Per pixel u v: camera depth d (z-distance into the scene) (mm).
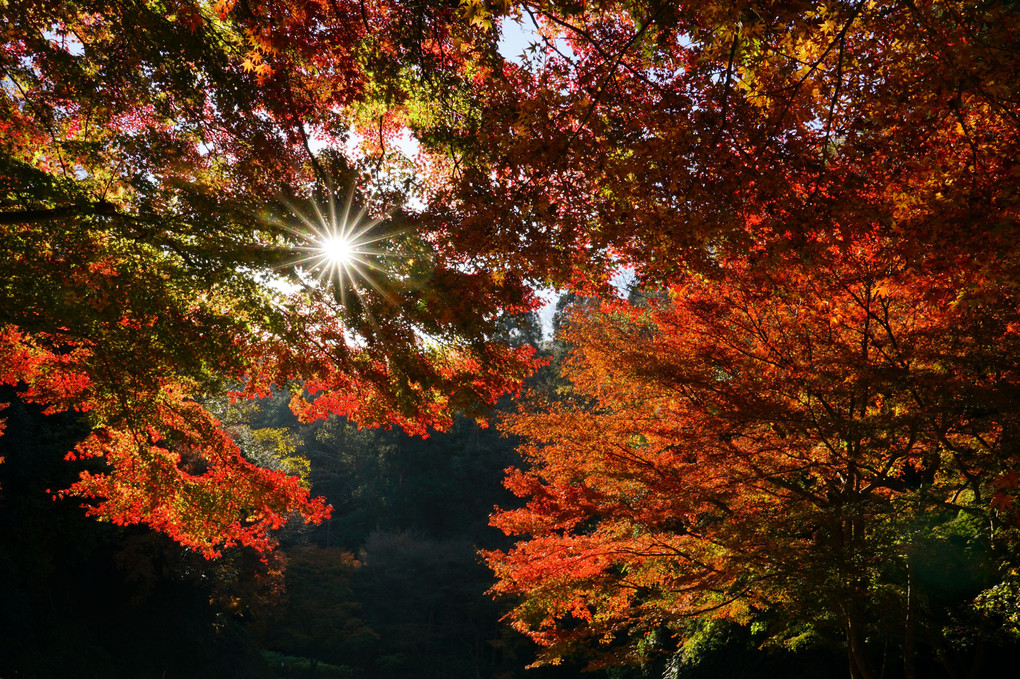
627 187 4930
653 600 8898
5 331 6746
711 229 4824
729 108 4625
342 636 33844
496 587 9438
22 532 18750
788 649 12445
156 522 7723
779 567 7230
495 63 5492
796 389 7512
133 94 5957
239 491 7438
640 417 9203
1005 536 7105
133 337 5992
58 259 6016
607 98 4969
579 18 5160
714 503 8477
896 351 6848
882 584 7004
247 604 26969
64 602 20828
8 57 5930
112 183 6254
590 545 9281
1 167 5293
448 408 6750
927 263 5031
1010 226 4105
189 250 5762
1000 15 4004
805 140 4590
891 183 4660
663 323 8586
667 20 4414
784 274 6031
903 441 7586
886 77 4285
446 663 35156
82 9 5805
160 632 23453
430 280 5766
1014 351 5980
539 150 4988
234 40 5887
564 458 9266
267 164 5934
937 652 8359
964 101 4410
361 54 5867
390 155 6973
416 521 45469
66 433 20484
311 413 7219
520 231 5371
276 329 5977
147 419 6891
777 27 4133
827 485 8523
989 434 6914
